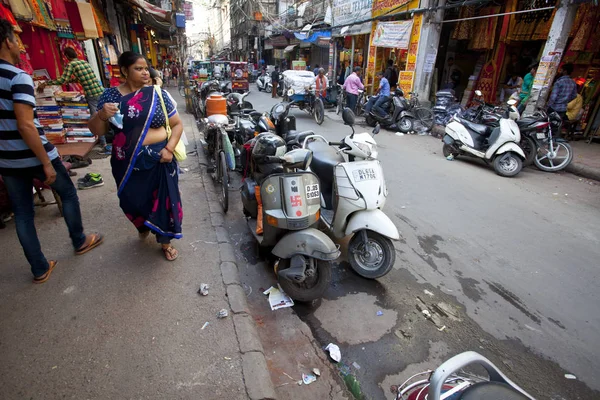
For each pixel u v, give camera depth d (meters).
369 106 10.68
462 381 1.60
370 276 3.34
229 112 7.76
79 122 5.81
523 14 9.75
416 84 11.48
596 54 8.48
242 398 1.98
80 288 2.78
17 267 3.00
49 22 6.24
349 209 3.31
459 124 7.31
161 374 2.09
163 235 3.08
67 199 2.98
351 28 15.43
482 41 10.78
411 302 3.11
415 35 11.24
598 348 2.67
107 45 10.98
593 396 2.29
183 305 2.66
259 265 3.54
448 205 5.13
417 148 8.48
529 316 2.98
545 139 6.87
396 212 4.86
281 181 2.96
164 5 21.44
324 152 4.03
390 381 2.35
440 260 3.77
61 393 1.94
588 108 8.64
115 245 3.41
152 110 2.76
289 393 2.20
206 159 6.57
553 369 2.48
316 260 2.92
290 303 2.99
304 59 25.20
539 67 7.83
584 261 3.78
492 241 4.16
